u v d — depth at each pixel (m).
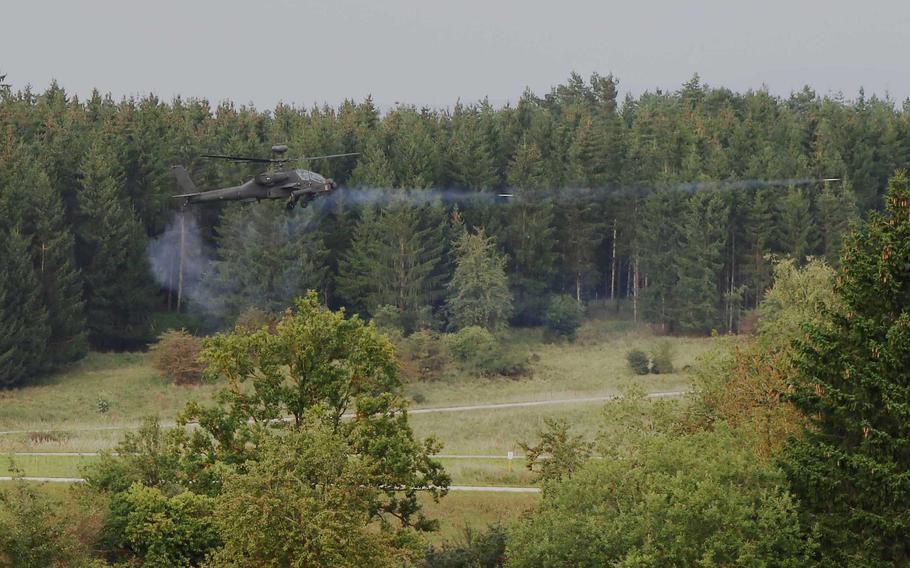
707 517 111.25
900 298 118.75
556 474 171.12
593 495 123.12
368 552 124.38
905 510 111.75
